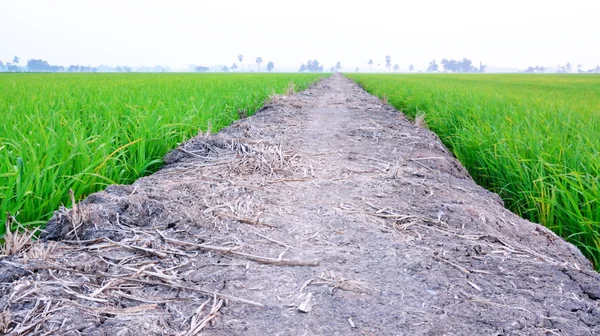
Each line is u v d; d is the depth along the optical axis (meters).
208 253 2.61
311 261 2.53
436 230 3.08
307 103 11.41
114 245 2.58
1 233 2.81
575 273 2.54
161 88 12.05
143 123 5.02
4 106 6.14
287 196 3.67
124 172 4.31
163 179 4.01
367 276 2.39
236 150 5.04
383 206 3.47
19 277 2.14
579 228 3.62
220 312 2.03
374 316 2.03
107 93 9.39
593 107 9.37
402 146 5.90
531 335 1.92
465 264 2.57
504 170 5.01
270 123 7.58
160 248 2.61
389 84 22.75
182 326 1.91
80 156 3.80
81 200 3.47
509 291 2.29
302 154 5.17
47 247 2.48
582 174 4.08
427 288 2.28
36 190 3.09
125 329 1.82
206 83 16.78
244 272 2.40
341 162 4.89
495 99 10.22
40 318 1.84
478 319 2.03
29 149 3.65
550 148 4.79
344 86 25.84
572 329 1.99
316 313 2.04
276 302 2.12
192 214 3.07
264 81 22.55
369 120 8.37
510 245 2.92
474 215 3.41
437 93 13.02
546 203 4.00
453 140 7.52
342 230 3.00
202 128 6.58
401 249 2.72
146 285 2.23
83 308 1.94
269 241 2.80
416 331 1.92
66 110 5.99
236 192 3.67
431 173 4.63
